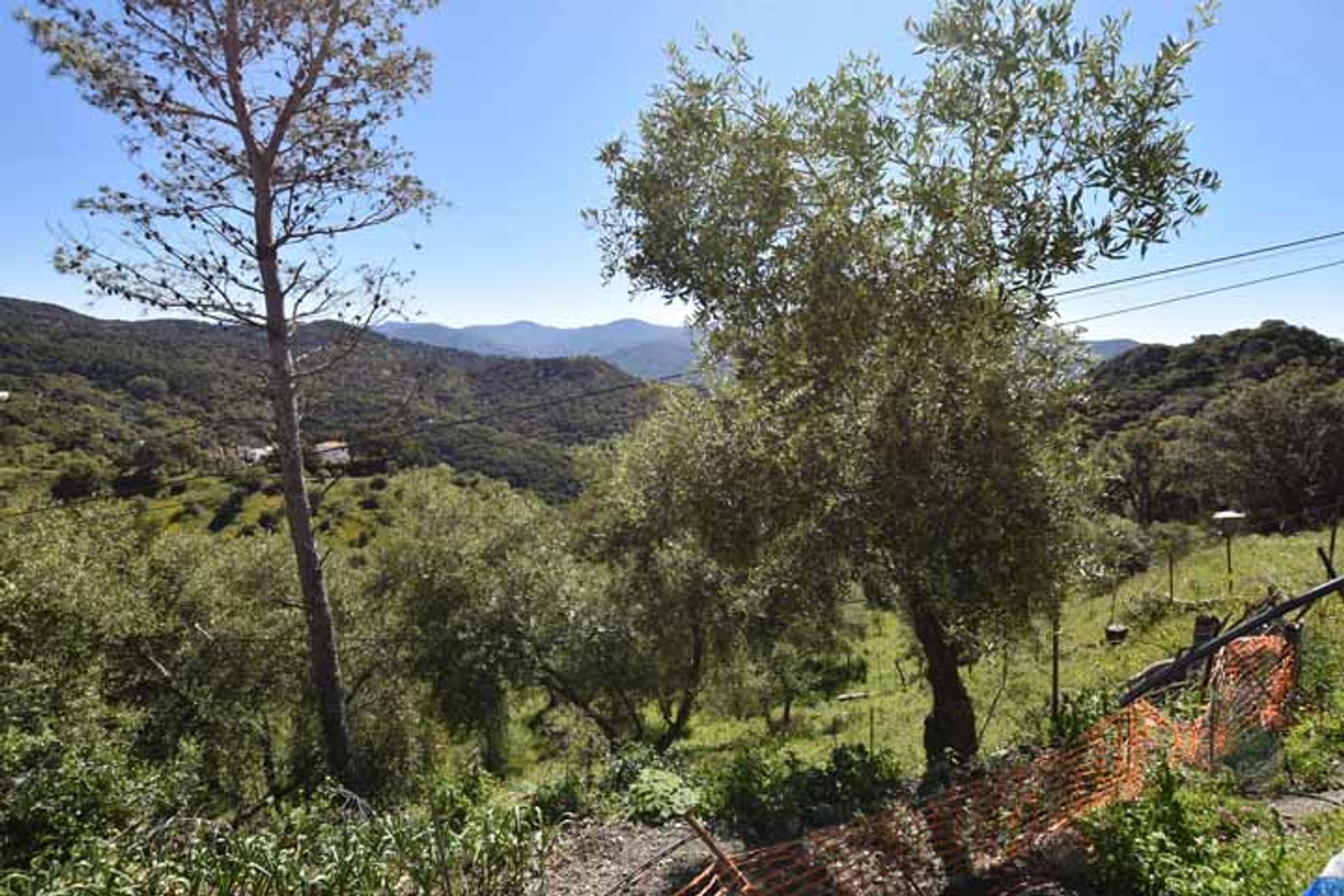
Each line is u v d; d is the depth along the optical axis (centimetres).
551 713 2328
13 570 1330
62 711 975
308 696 1598
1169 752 621
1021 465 572
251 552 1877
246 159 1151
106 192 1028
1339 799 591
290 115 1145
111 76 1003
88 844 482
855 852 459
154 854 423
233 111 1128
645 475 1341
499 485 2506
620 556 1855
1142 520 4516
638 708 2053
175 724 1420
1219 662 770
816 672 2453
